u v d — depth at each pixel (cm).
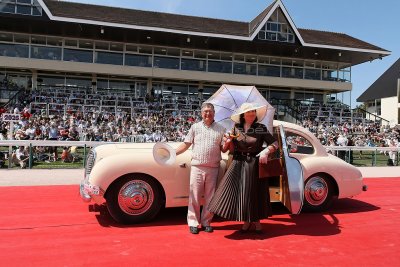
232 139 490
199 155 506
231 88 617
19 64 2942
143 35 3061
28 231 513
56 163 1356
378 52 3438
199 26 3256
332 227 559
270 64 3606
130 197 543
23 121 1953
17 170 1153
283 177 539
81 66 3075
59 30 2950
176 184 557
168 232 514
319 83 3634
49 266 387
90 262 399
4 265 388
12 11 2712
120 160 538
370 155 1947
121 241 472
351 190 668
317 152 667
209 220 522
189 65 3403
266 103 597
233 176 486
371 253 445
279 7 3275
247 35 3198
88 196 550
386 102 5138
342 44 3391
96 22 2795
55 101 2606
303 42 3262
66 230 519
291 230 538
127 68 3184
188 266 393
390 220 608
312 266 401
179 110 2777
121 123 2309
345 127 2859
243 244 468
